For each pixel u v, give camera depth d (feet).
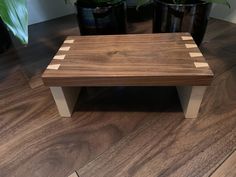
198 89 1.95
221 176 1.73
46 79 1.93
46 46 3.90
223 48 3.38
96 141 2.10
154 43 2.23
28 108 2.57
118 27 3.35
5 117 2.47
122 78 1.85
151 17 4.57
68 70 1.95
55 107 2.55
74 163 1.92
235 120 2.18
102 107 2.50
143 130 2.17
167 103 2.47
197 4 2.76
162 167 1.83
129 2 4.22
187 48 2.11
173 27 3.02
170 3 2.92
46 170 1.88
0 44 3.67
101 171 1.84
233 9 3.97
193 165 1.82
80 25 3.37
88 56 2.11
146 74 1.82
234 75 2.78
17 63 3.46
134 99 2.57
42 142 2.14
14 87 2.94
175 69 1.85
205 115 2.26
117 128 2.22
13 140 2.18
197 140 2.02
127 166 1.86
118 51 2.16
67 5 5.00
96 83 1.92
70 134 2.19
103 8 3.03
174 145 2.00
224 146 1.95
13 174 1.87
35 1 4.58
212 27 4.03
